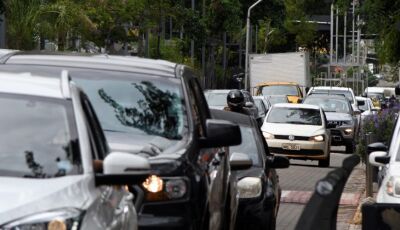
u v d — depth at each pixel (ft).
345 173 39.32
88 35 261.03
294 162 212.02
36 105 43.45
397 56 181.27
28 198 37.19
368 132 152.05
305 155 198.49
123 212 44.27
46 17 235.81
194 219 54.39
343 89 310.45
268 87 331.57
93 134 44.91
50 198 37.47
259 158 86.33
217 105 223.30
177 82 62.95
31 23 216.33
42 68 63.31
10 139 42.01
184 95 62.03
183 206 53.83
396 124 95.50
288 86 331.77
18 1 211.41
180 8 362.94
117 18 268.21
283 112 206.18
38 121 42.78
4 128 42.45
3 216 36.09
